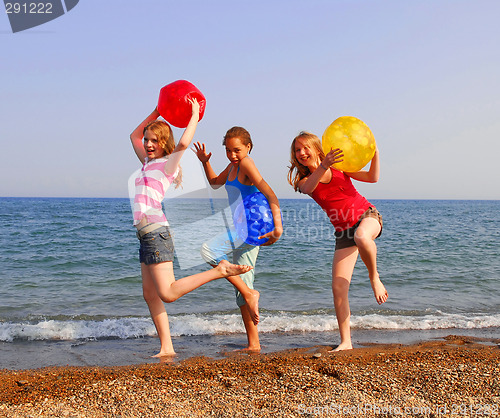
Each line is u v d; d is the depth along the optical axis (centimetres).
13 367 418
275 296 783
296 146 420
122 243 1563
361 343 489
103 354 459
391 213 4562
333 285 437
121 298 771
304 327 570
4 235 1803
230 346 489
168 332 451
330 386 322
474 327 582
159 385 332
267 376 348
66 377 355
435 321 604
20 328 557
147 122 431
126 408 291
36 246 1477
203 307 689
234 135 401
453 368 359
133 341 516
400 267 1092
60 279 944
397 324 587
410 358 392
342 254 434
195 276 374
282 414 277
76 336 533
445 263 1161
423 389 314
